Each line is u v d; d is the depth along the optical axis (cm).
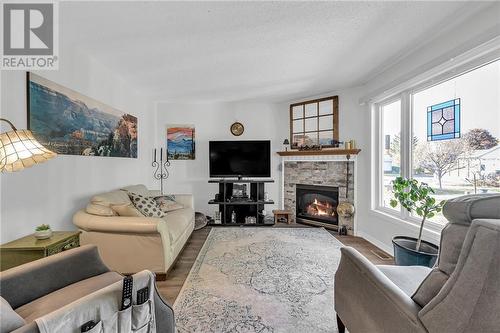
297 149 421
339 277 139
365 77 313
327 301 180
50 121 201
